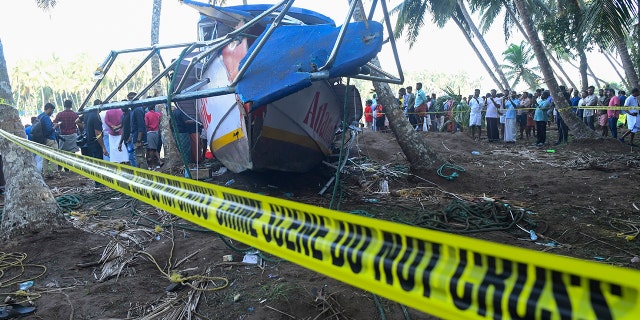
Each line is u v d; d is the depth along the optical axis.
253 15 6.73
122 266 4.20
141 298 3.65
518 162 9.99
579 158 9.97
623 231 4.98
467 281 1.24
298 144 7.21
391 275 1.41
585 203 6.25
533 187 7.38
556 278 1.09
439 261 1.32
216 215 2.21
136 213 6.14
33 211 4.99
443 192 7.08
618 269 0.94
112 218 6.00
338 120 7.97
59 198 7.11
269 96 4.36
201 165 9.74
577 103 14.42
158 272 4.16
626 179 7.77
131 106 4.88
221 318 3.30
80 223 5.52
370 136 13.31
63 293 3.76
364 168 8.71
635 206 5.98
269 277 3.89
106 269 4.18
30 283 3.94
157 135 10.56
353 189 7.53
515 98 16.34
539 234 5.00
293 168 7.57
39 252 4.58
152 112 10.50
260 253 4.35
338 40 4.03
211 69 7.10
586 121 13.95
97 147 8.86
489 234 5.04
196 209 2.38
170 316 3.33
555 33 14.60
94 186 8.77
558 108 12.53
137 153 9.06
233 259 4.29
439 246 1.33
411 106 16.02
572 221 5.37
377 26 4.51
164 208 2.71
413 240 1.38
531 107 15.41
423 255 1.35
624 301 0.98
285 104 6.54
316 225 1.68
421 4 22.89
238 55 6.26
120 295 3.69
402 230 1.34
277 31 5.30
